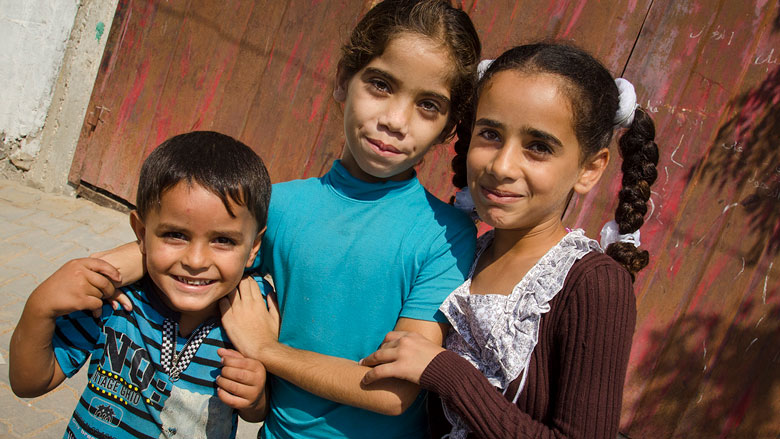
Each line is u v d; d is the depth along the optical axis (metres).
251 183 1.29
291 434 1.39
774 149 2.61
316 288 1.37
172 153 1.26
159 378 1.34
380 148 1.31
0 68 4.43
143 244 1.34
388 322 1.37
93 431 1.35
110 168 4.32
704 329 2.76
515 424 1.14
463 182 1.59
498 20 3.06
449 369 1.18
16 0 4.32
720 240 2.72
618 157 2.84
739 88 2.66
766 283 2.65
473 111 1.37
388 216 1.38
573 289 1.17
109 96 4.28
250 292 1.44
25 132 4.50
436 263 1.35
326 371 1.28
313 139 3.65
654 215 2.83
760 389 2.68
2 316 3.02
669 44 2.76
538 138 1.19
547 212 1.26
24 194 4.42
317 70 3.62
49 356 1.30
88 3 4.29
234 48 3.86
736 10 2.65
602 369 1.12
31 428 2.39
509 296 1.24
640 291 2.86
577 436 1.11
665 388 2.83
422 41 1.27
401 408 1.25
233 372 1.28
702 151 2.73
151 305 1.37
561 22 2.94
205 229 1.24
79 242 3.86
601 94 1.24
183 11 4.01
